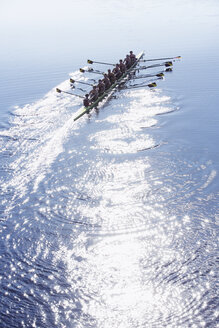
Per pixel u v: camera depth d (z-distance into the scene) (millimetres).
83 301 13547
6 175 21781
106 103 31656
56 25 82688
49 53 54156
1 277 14852
